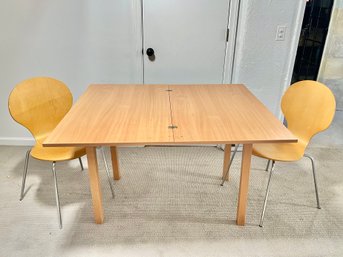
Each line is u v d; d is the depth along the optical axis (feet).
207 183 7.48
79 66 8.43
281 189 7.25
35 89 6.40
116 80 8.64
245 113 5.57
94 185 5.67
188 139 4.57
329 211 6.53
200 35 8.16
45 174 7.77
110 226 6.05
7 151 8.92
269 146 6.31
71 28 7.97
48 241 5.68
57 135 4.67
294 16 7.77
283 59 8.26
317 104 6.01
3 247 5.54
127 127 4.95
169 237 5.80
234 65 8.38
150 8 7.86
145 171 7.98
